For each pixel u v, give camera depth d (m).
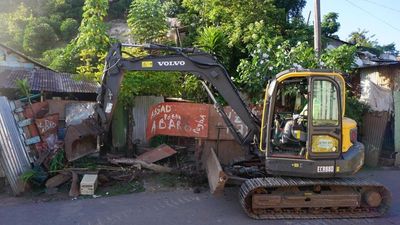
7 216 7.01
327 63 12.19
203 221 6.75
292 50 12.12
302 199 7.00
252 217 6.88
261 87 12.02
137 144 11.83
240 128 10.57
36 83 15.32
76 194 8.25
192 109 10.77
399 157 12.09
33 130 9.74
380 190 7.15
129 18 17.33
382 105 12.71
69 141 9.21
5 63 18.97
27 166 9.01
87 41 14.30
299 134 7.06
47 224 6.59
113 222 6.69
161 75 12.54
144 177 9.41
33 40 29.70
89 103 11.61
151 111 11.48
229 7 16.66
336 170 6.92
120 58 8.64
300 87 7.29
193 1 18.89
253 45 14.32
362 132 12.61
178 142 11.70
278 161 7.02
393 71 13.24
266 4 16.75
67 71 20.08
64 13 34.41
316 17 12.38
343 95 6.96
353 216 7.00
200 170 9.45
